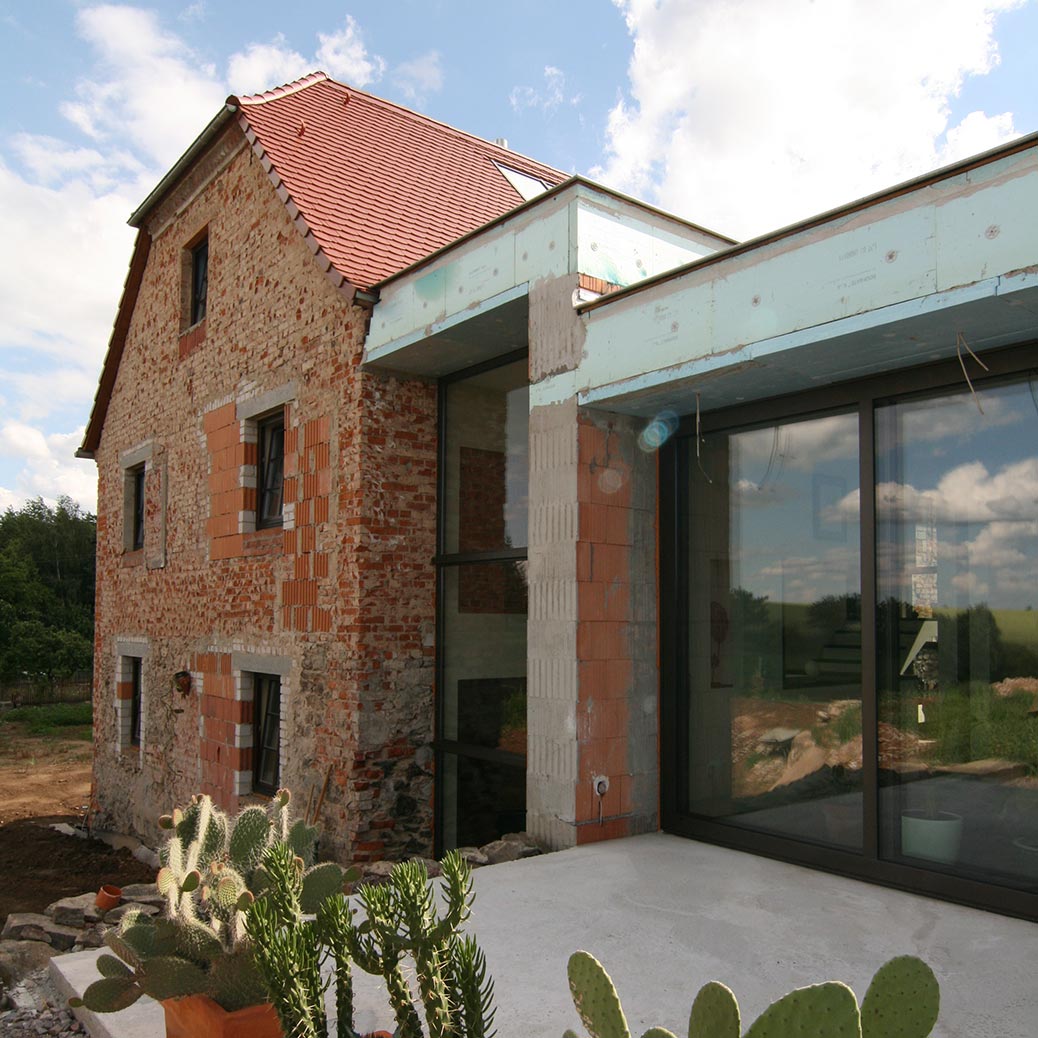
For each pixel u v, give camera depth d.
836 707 4.95
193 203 11.02
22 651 31.91
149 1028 3.12
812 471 5.18
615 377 5.37
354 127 10.76
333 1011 3.12
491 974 3.45
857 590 4.90
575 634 5.52
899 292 3.99
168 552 11.15
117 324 13.02
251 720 9.19
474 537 7.54
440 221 9.37
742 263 4.69
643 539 5.92
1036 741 4.10
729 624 5.59
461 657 7.57
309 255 8.43
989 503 4.35
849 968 3.49
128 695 12.53
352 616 7.45
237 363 9.69
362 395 7.56
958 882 4.30
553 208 5.88
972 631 4.38
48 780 18.27
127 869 10.88
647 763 5.82
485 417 7.53
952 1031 2.95
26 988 3.77
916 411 4.69
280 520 9.09
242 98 9.85
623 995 3.25
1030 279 3.54
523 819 6.90
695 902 4.33
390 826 7.40
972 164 3.74
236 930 2.49
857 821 4.80
